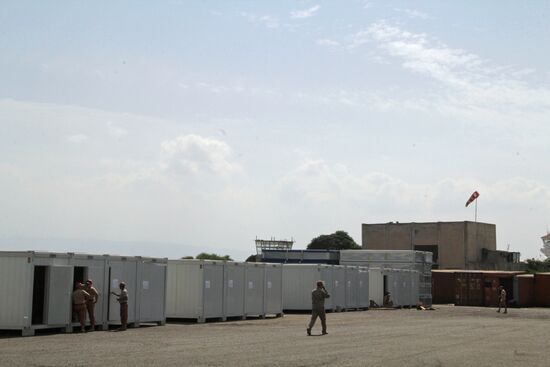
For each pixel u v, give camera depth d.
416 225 99.25
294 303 44.84
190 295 33.50
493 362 18.64
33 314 26.61
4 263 25.03
